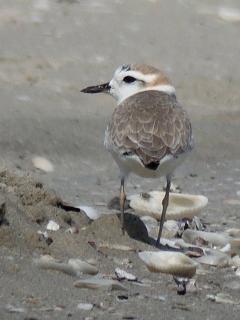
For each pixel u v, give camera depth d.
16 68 17.45
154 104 10.48
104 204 12.37
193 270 9.45
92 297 8.36
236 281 9.53
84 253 9.52
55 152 14.41
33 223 9.83
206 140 15.49
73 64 17.88
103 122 15.59
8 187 10.23
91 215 10.95
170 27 20.03
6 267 8.70
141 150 9.89
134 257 9.73
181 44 19.27
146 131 10.02
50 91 16.75
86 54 18.31
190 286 9.11
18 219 9.53
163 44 19.19
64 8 20.41
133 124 10.12
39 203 10.18
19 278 8.54
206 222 11.98
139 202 12.04
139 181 13.85
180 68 18.17
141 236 10.51
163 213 10.50
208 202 12.96
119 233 10.21
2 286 8.31
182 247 10.55
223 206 12.80
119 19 20.14
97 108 16.31
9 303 7.99
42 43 18.58
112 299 8.38
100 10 20.50
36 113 15.62
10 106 15.80
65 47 18.52
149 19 20.30
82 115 15.83
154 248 10.12
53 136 14.80
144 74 11.35
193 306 8.49
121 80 11.48
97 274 9.08
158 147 9.90
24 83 17.00
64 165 14.10
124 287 8.71
